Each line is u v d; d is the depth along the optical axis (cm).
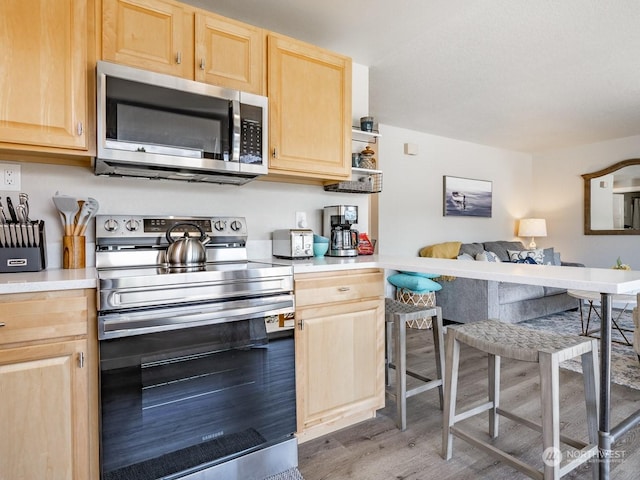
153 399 144
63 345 131
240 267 179
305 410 185
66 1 154
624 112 422
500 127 484
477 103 394
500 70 312
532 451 184
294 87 212
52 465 129
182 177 202
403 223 498
